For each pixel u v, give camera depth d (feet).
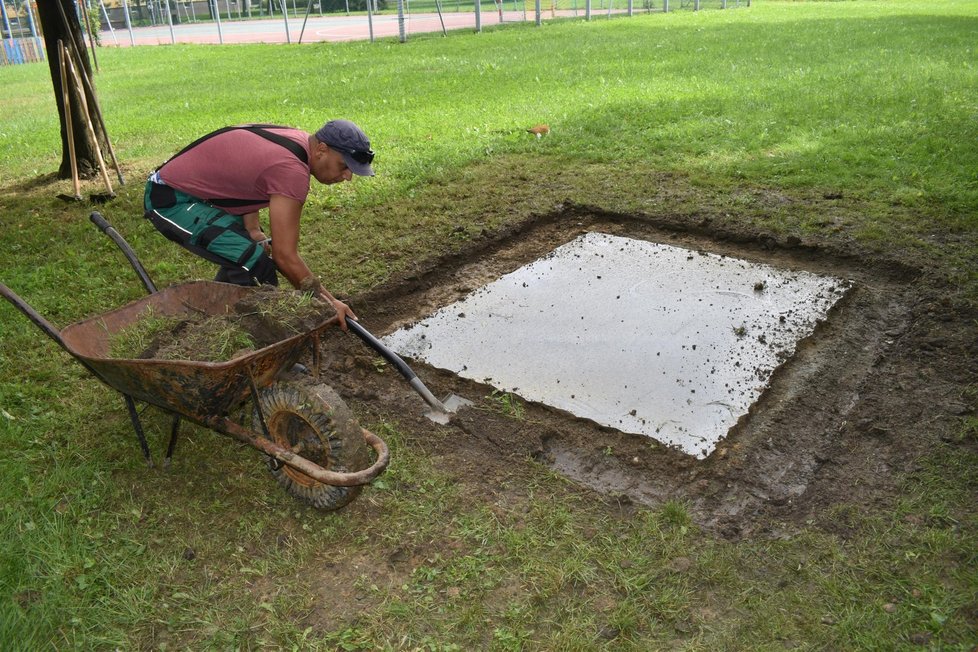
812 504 11.57
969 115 30.04
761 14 90.48
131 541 11.14
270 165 12.30
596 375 15.12
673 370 15.14
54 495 12.06
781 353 15.39
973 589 9.77
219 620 9.95
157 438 13.34
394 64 56.59
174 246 21.42
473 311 17.80
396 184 25.38
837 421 13.43
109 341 12.22
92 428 13.66
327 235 21.53
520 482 12.25
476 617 9.80
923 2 102.63
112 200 25.77
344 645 9.50
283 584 10.47
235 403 11.41
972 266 17.66
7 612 9.81
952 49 49.67
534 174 25.77
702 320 16.80
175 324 12.48
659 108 33.96
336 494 11.25
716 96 36.11
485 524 11.29
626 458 12.91
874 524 10.94
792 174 24.44
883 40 56.34
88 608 10.05
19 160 32.60
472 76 47.16
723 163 25.71
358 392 14.62
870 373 14.56
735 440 13.17
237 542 11.23
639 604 9.90
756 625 9.53
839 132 28.53
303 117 37.24
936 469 11.91
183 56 78.43
